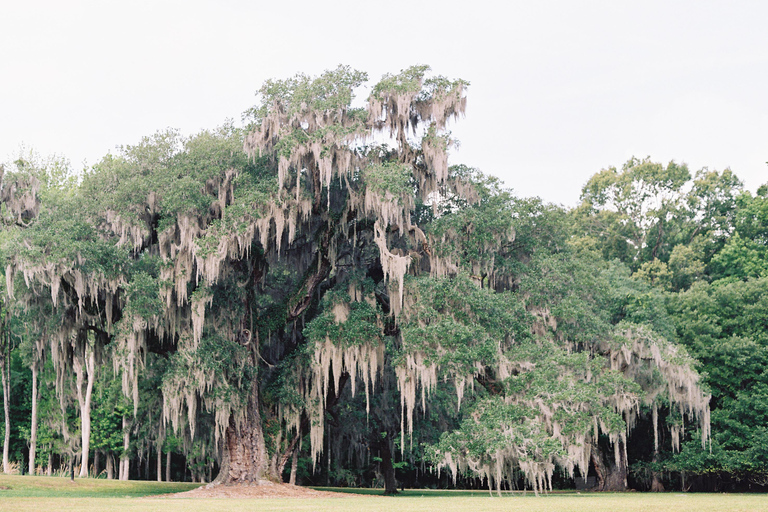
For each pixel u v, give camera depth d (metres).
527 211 34.09
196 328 26.08
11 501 19.00
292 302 30.30
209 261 25.52
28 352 31.20
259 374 30.31
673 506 18.44
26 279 24.38
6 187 28.77
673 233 63.91
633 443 43.69
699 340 40.28
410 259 27.16
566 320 31.05
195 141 29.17
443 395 33.22
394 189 26.58
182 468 53.59
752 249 55.06
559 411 25.16
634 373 32.38
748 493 35.41
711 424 39.00
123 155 29.62
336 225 29.31
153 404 33.47
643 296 42.22
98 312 27.97
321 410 28.62
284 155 26.14
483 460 24.62
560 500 22.64
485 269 30.92
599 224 65.62
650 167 64.12
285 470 45.47
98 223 27.52
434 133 28.78
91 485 31.69
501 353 27.94
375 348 28.00
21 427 46.19
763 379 38.41
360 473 47.47
